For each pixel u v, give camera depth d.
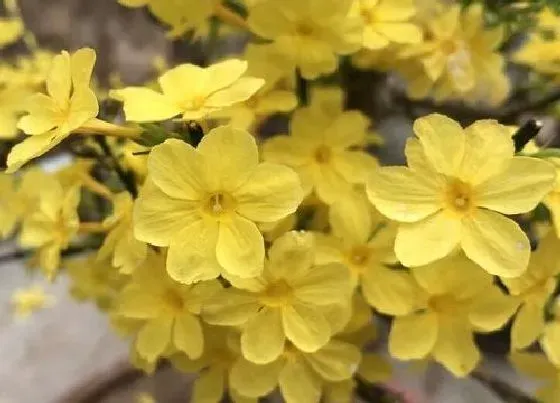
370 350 0.23
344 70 0.20
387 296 0.16
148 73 0.35
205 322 0.16
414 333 0.16
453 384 0.31
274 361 0.16
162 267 0.16
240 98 0.15
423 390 0.31
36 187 0.20
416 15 0.20
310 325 0.15
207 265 0.14
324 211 0.17
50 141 0.14
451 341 0.16
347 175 0.17
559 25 0.20
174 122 0.16
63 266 0.21
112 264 0.17
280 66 0.17
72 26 0.38
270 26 0.17
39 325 0.36
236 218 0.14
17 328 0.36
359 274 0.16
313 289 0.15
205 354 0.17
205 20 0.19
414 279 0.16
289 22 0.17
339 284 0.15
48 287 0.37
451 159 0.14
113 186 0.19
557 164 0.15
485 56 0.20
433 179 0.14
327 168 0.17
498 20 0.20
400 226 0.14
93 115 0.14
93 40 0.38
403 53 0.19
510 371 0.30
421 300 0.16
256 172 0.14
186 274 0.14
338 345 0.16
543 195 0.14
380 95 0.22
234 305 0.15
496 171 0.14
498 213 0.14
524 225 0.18
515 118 0.21
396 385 0.27
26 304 0.29
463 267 0.15
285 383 0.16
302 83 0.18
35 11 0.38
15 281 0.37
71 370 0.34
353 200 0.16
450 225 0.14
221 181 0.14
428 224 0.14
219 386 0.18
